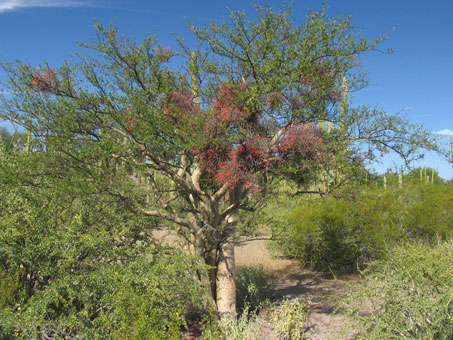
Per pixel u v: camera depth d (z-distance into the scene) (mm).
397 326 3676
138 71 5258
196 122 4676
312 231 10039
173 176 5441
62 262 4918
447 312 3578
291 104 5059
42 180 4941
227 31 5129
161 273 4539
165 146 4902
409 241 9242
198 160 5523
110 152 4605
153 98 5137
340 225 9859
